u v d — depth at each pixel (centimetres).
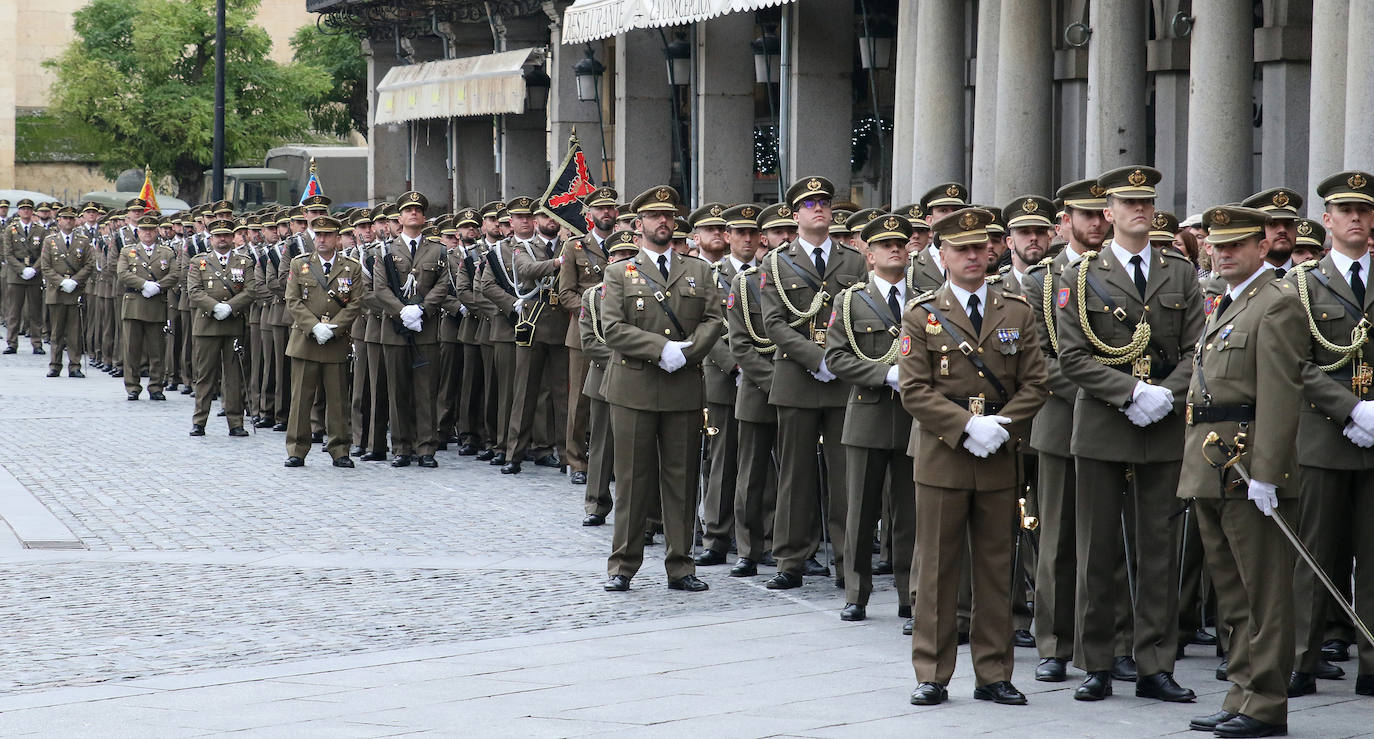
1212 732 852
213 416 2456
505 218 1942
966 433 899
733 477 1382
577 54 3291
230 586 1256
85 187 7344
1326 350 955
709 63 2777
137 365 2627
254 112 5784
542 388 1925
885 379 1112
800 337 1220
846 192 2630
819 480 1293
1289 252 1000
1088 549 941
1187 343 953
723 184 2808
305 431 1928
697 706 900
